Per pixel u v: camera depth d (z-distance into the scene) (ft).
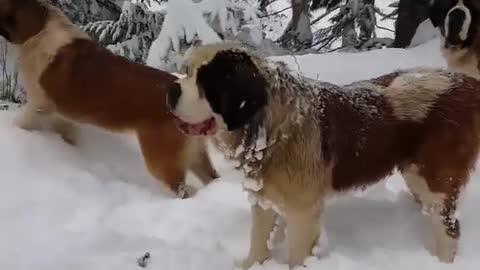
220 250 7.32
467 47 11.24
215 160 10.19
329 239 7.50
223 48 5.99
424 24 19.26
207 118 5.99
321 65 15.51
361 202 8.48
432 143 7.05
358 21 24.11
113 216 7.98
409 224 7.86
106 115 9.39
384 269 6.91
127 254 6.87
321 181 6.77
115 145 10.03
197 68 5.89
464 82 7.29
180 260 6.82
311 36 25.04
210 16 14.28
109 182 8.89
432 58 15.98
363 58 16.29
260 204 6.84
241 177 6.84
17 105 11.69
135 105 9.14
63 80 9.45
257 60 6.17
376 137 7.09
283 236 7.50
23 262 6.52
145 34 16.89
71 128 9.88
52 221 7.61
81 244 6.95
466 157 7.13
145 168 9.78
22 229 7.32
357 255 7.16
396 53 16.67
